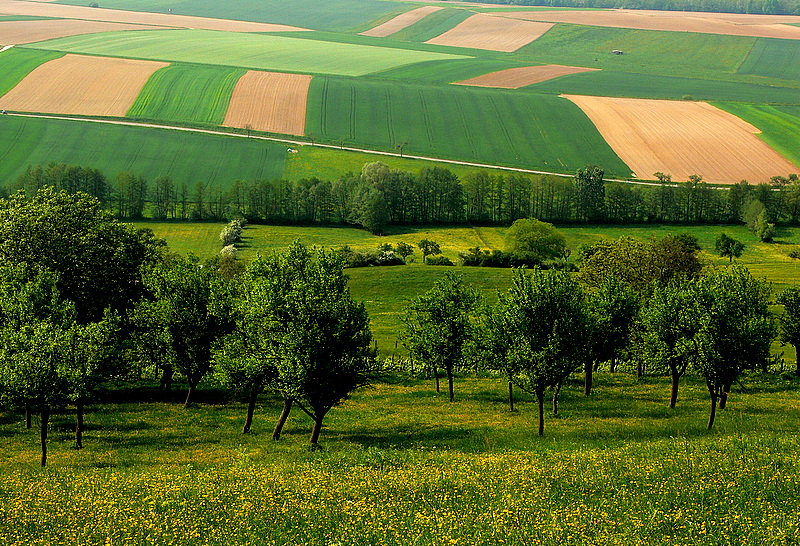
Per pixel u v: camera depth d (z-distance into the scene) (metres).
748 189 174.62
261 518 23.86
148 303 54.53
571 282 41.66
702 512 22.27
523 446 38.53
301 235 162.50
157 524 23.59
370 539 21.39
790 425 42.03
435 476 28.08
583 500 24.28
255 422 49.25
